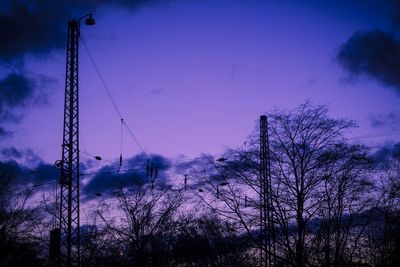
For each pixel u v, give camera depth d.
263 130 23.23
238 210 21.64
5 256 31.19
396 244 22.25
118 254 30.56
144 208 31.39
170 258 30.09
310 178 21.02
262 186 21.92
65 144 27.67
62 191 27.62
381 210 21.52
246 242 21.73
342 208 20.70
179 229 29.64
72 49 28.97
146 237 30.64
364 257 21.98
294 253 20.48
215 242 24.03
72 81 28.56
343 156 21.09
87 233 30.19
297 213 20.56
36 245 31.22
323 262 20.30
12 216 31.61
